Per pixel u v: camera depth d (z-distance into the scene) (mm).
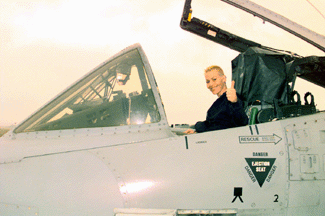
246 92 2840
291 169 2148
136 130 2195
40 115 2324
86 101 2330
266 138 2184
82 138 2172
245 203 2018
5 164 2041
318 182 2164
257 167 2086
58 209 1881
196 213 1932
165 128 2199
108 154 2049
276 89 2771
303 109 2523
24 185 1939
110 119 2254
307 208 2119
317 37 2762
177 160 2027
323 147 2238
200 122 2621
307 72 2791
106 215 1881
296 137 2229
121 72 2344
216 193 1983
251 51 2928
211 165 2029
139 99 2281
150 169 1989
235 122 2318
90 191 1917
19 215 1886
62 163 2012
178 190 1951
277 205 2076
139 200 1914
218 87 2662
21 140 2221
